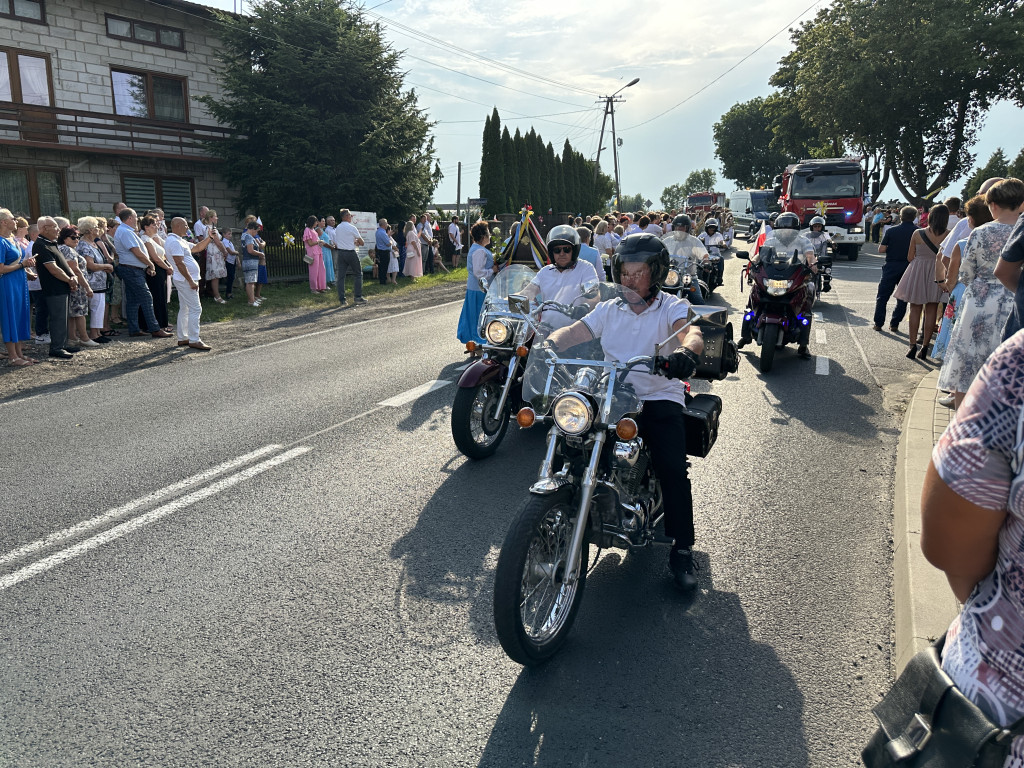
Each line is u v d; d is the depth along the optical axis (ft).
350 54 74.95
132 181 73.26
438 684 9.96
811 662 10.46
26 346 33.78
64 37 67.77
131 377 28.37
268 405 24.23
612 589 12.58
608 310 11.69
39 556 13.67
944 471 4.29
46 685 9.93
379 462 18.84
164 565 13.33
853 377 27.53
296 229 75.61
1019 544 4.23
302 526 14.99
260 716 9.32
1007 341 4.28
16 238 33.55
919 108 120.26
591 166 194.08
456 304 50.67
